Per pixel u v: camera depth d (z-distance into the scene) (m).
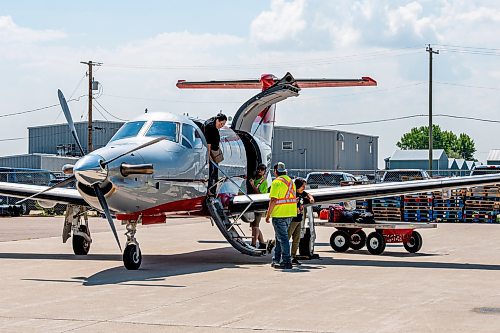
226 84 22.17
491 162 70.25
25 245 19.75
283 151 65.06
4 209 35.78
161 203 14.45
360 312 9.36
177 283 12.12
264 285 11.87
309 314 9.23
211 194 16.30
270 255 17.27
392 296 10.68
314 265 14.97
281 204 14.24
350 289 11.40
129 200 13.66
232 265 14.99
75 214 17.00
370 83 20.30
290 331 8.21
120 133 15.09
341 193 16.36
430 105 47.81
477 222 31.36
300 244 16.17
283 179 14.34
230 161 17.80
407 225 17.30
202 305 9.92
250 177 19.47
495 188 31.17
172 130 15.11
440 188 15.92
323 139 64.62
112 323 8.70
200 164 15.62
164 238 22.73
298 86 19.64
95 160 13.07
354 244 18.30
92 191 13.27
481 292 11.07
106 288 11.54
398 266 14.74
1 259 16.05
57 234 24.03
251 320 8.85
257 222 17.19
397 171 35.72
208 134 16.45
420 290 11.28
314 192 16.59
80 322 8.77
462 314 9.20
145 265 14.98
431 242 21.17
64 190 16.89
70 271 13.83
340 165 65.50
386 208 31.58
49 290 11.36
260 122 21.77
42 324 8.66
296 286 11.74
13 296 10.77
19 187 17.17
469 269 14.17
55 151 61.75
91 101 44.78
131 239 14.23
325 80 20.59
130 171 13.33
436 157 73.88
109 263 15.25
